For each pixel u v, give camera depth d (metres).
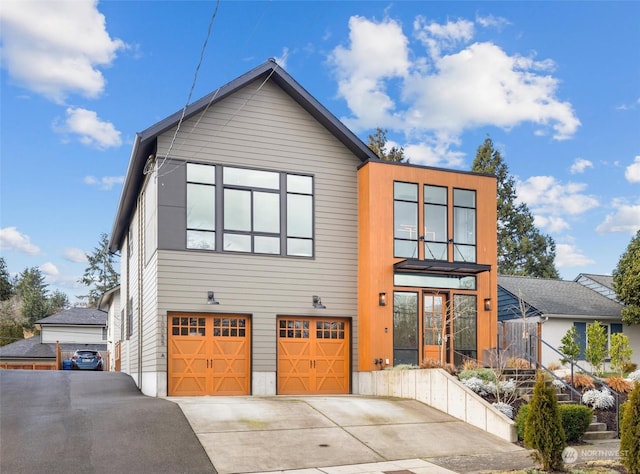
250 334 16.08
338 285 17.28
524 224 45.19
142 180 18.34
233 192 16.39
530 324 19.05
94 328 40.19
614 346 19.95
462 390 12.64
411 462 9.62
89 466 8.72
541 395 9.34
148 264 16.80
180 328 15.45
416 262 16.83
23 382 16.75
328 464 9.35
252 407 12.71
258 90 17.05
